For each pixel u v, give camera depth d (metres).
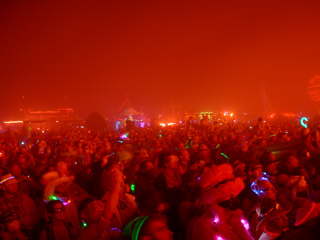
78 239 3.53
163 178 5.10
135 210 4.23
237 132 15.37
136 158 7.43
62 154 6.99
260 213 3.29
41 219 4.50
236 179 3.12
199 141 10.88
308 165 5.62
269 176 5.11
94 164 5.86
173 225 3.99
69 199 4.42
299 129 15.58
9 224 3.68
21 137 22.69
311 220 1.83
